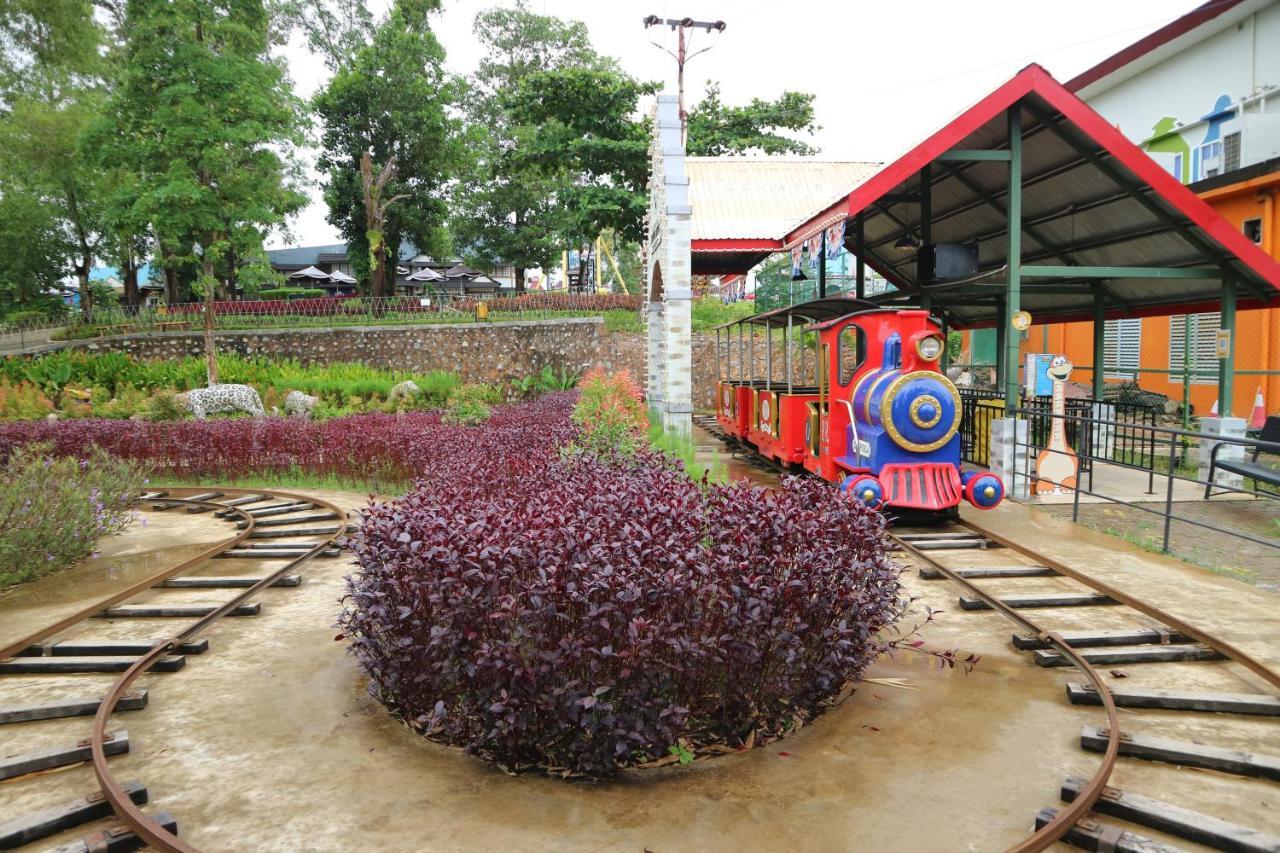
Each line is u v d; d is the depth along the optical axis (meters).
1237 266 10.65
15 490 7.56
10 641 5.93
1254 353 14.71
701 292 32.66
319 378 23.00
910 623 5.91
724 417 17.53
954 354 25.02
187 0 20.66
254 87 21.83
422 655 4.01
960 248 12.56
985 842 3.22
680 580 3.63
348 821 3.41
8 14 29.20
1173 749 3.88
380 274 33.50
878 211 14.34
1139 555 7.75
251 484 13.11
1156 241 11.30
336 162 35.31
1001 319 15.11
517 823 3.36
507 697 3.54
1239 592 6.56
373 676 4.50
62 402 20.78
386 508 4.64
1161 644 5.46
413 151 34.56
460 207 40.66
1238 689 4.76
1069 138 10.29
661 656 3.69
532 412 14.60
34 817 3.37
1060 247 12.95
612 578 3.58
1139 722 4.35
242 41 22.17
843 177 20.09
